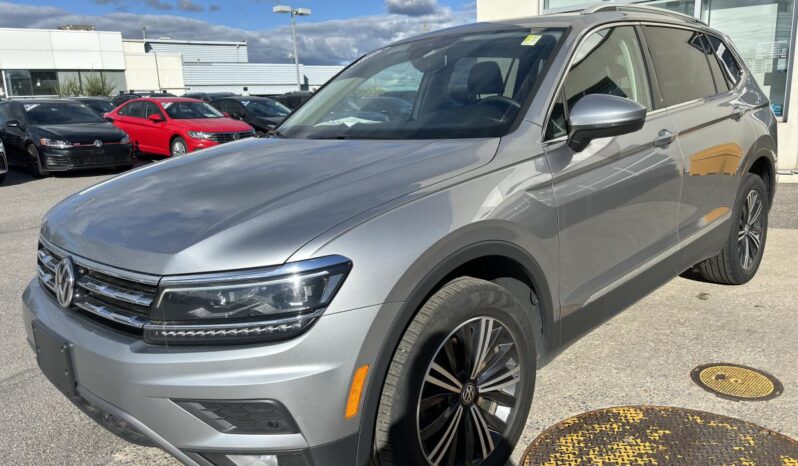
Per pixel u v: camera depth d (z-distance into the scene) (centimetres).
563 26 308
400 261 196
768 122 432
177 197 234
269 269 185
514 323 237
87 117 1267
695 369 322
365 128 305
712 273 429
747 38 906
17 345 389
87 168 1169
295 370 182
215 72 6028
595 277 283
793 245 541
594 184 272
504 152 246
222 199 224
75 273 221
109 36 5044
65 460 268
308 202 210
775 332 363
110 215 232
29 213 845
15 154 1233
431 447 219
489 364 234
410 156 246
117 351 195
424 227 205
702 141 352
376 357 193
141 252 201
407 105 312
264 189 229
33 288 256
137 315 198
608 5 346
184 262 191
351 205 206
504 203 231
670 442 259
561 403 295
